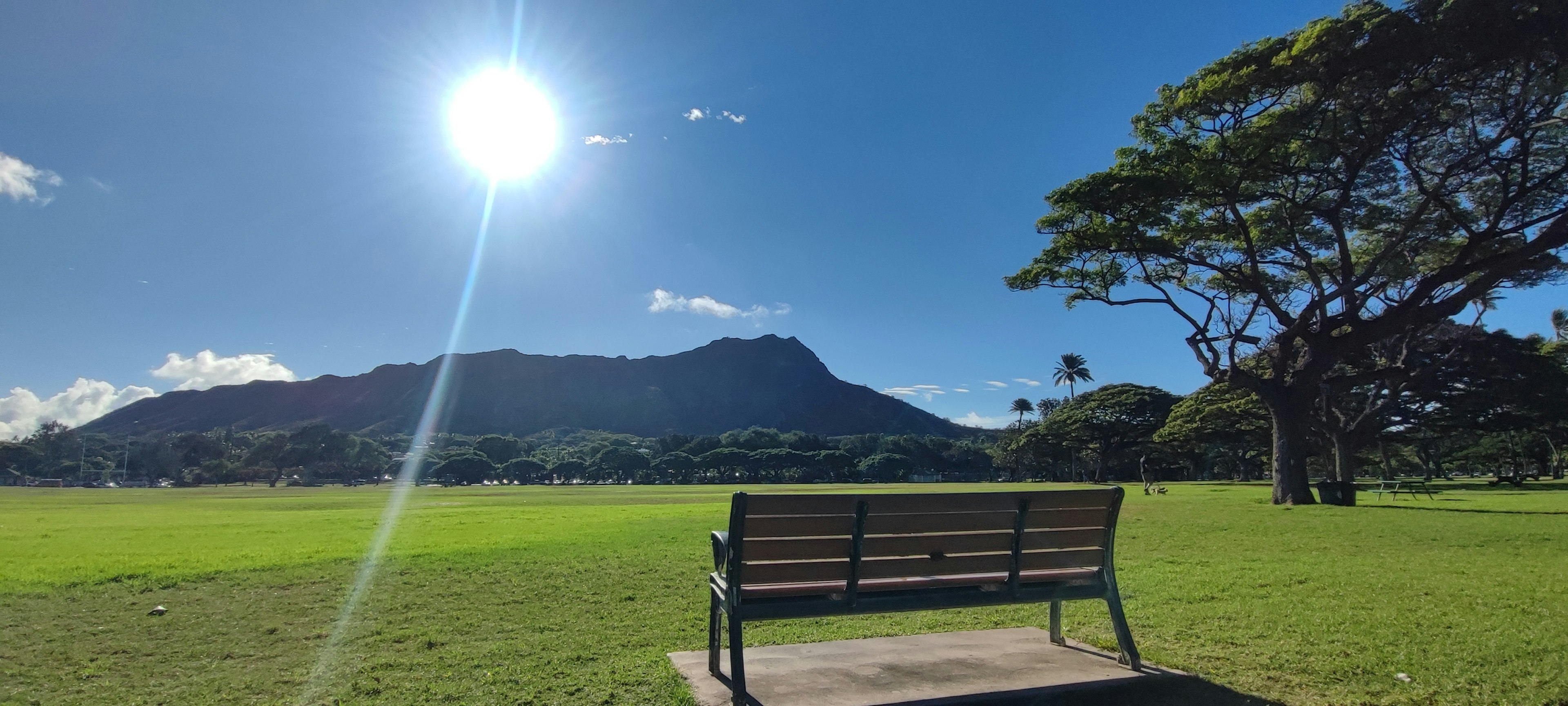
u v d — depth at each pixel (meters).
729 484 121.69
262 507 34.78
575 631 5.91
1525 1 16.14
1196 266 24.48
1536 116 19.23
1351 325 23.05
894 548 4.40
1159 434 52.53
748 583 4.15
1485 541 11.41
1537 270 24.98
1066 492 4.73
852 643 5.30
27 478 148.75
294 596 7.39
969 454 157.75
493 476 133.38
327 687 4.48
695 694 4.21
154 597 7.38
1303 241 26.62
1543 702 4.04
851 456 142.12
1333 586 7.33
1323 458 53.41
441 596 7.39
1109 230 22.00
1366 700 4.12
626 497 48.09
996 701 4.09
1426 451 70.12
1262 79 18.98
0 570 9.07
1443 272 21.20
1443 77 18.31
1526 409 34.34
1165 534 12.97
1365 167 22.27
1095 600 6.86
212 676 4.73
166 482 149.12
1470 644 5.09
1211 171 20.19
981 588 4.62
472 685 4.48
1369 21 17.61
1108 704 4.09
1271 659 4.86
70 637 5.78
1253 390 24.20
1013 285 25.28
